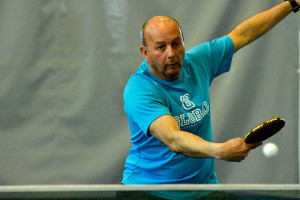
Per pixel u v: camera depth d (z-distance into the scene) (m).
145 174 6.78
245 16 10.00
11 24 10.00
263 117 10.16
